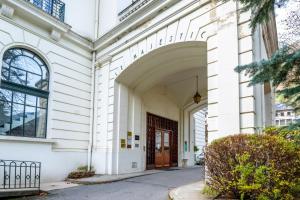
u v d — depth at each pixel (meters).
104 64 11.86
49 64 10.22
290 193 4.54
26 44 9.48
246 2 4.38
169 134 16.02
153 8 9.45
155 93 14.62
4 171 7.79
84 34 12.06
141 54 10.06
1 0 8.62
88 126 11.62
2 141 8.28
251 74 3.94
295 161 4.55
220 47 7.17
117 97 11.44
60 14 11.03
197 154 19.23
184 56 10.14
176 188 7.21
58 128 10.20
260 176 4.58
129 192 7.23
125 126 11.68
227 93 6.78
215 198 5.32
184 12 8.42
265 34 8.95
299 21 10.62
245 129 6.33
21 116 9.13
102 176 10.19
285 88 3.84
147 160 13.53
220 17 7.34
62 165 10.16
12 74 9.05
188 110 18.12
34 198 6.86
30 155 9.03
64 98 10.65
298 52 3.41
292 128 3.82
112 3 12.15
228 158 5.07
